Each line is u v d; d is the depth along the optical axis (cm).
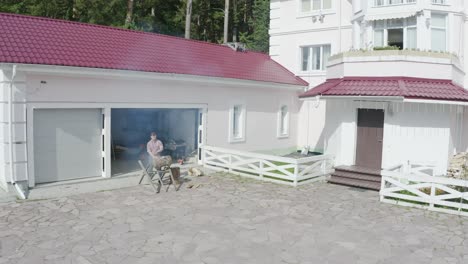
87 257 727
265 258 740
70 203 1062
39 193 1134
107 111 1335
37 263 697
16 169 1138
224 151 1568
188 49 1814
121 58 1402
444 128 1384
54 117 1240
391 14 1534
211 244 801
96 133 1341
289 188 1324
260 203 1118
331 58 1661
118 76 1335
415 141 1398
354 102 1505
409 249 797
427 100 1287
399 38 1559
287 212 1036
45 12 2656
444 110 1380
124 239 818
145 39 1689
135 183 1313
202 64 1698
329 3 2069
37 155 1212
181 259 727
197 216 981
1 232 842
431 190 1089
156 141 1366
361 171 1416
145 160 1728
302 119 2147
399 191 1207
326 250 784
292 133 2125
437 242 838
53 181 1253
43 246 773
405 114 1400
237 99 1788
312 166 1430
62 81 1220
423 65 1415
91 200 1098
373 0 1591
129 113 1966
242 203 1112
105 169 1349
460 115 1568
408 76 1403
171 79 1480
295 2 2183
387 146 1421
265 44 3703
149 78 1420
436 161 1393
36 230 859
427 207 1091
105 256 733
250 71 1888
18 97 1128
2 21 1300
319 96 1468
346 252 776
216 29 3972
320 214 1027
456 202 1103
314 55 2150
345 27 1997
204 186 1315
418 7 1473
